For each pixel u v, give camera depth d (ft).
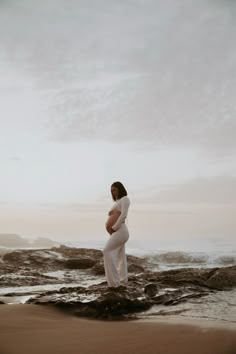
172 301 17.71
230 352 9.51
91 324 12.79
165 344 10.19
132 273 30.04
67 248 39.81
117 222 19.16
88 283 24.88
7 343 10.49
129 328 12.01
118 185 20.06
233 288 21.91
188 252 42.34
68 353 9.68
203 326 11.77
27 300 16.99
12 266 31.50
